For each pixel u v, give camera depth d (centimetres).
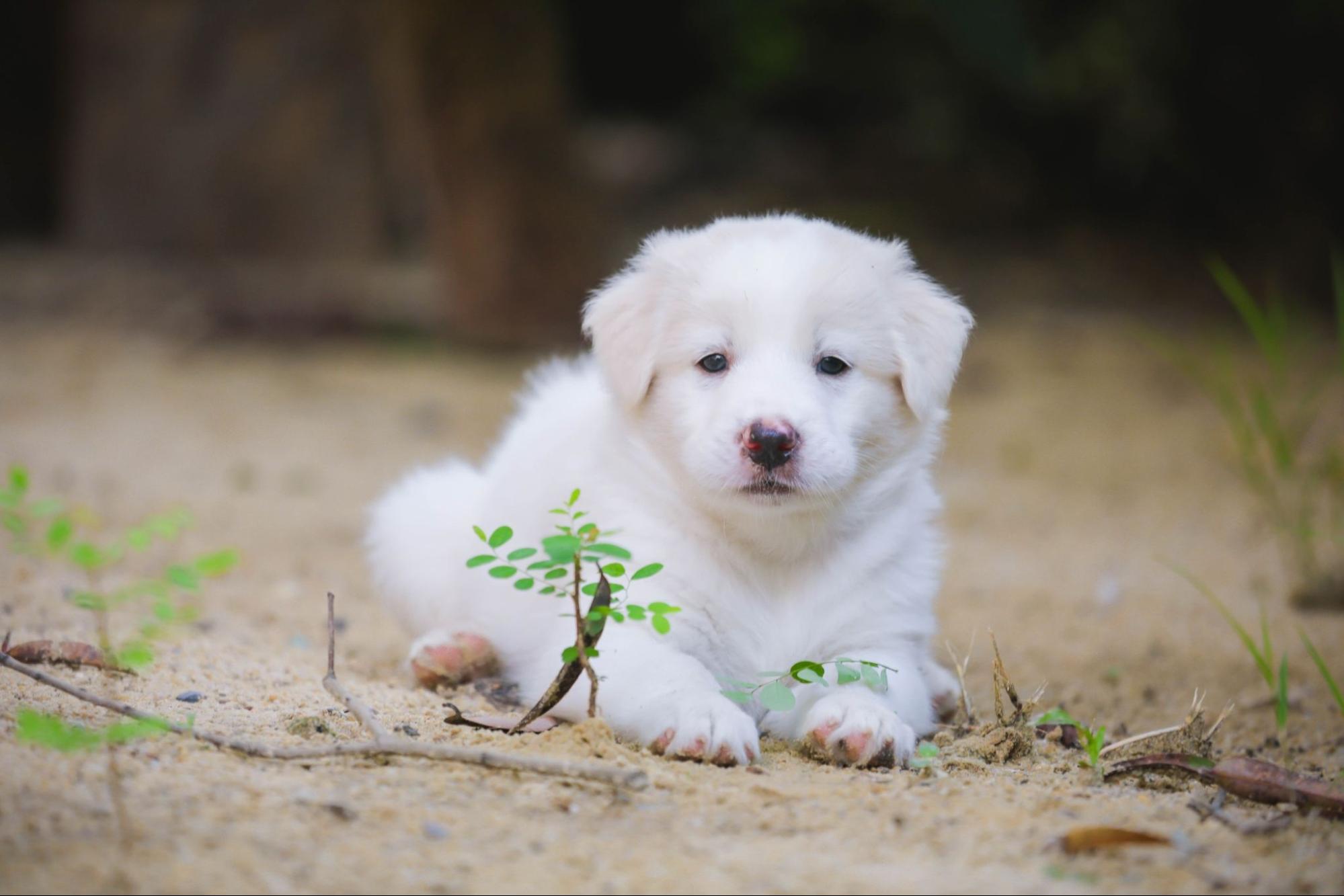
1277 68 1936
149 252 2042
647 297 581
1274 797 469
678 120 2464
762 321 555
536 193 1553
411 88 1540
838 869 381
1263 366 1587
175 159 2038
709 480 536
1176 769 490
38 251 2033
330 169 2042
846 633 576
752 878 373
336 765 440
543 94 1535
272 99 2030
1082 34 1973
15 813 376
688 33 2455
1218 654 766
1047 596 893
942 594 897
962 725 579
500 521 630
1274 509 1080
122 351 1580
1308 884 382
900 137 2334
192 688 548
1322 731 640
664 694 499
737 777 464
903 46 2252
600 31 2488
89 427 1289
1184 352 1655
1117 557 1002
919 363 579
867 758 494
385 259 2066
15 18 2231
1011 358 1639
